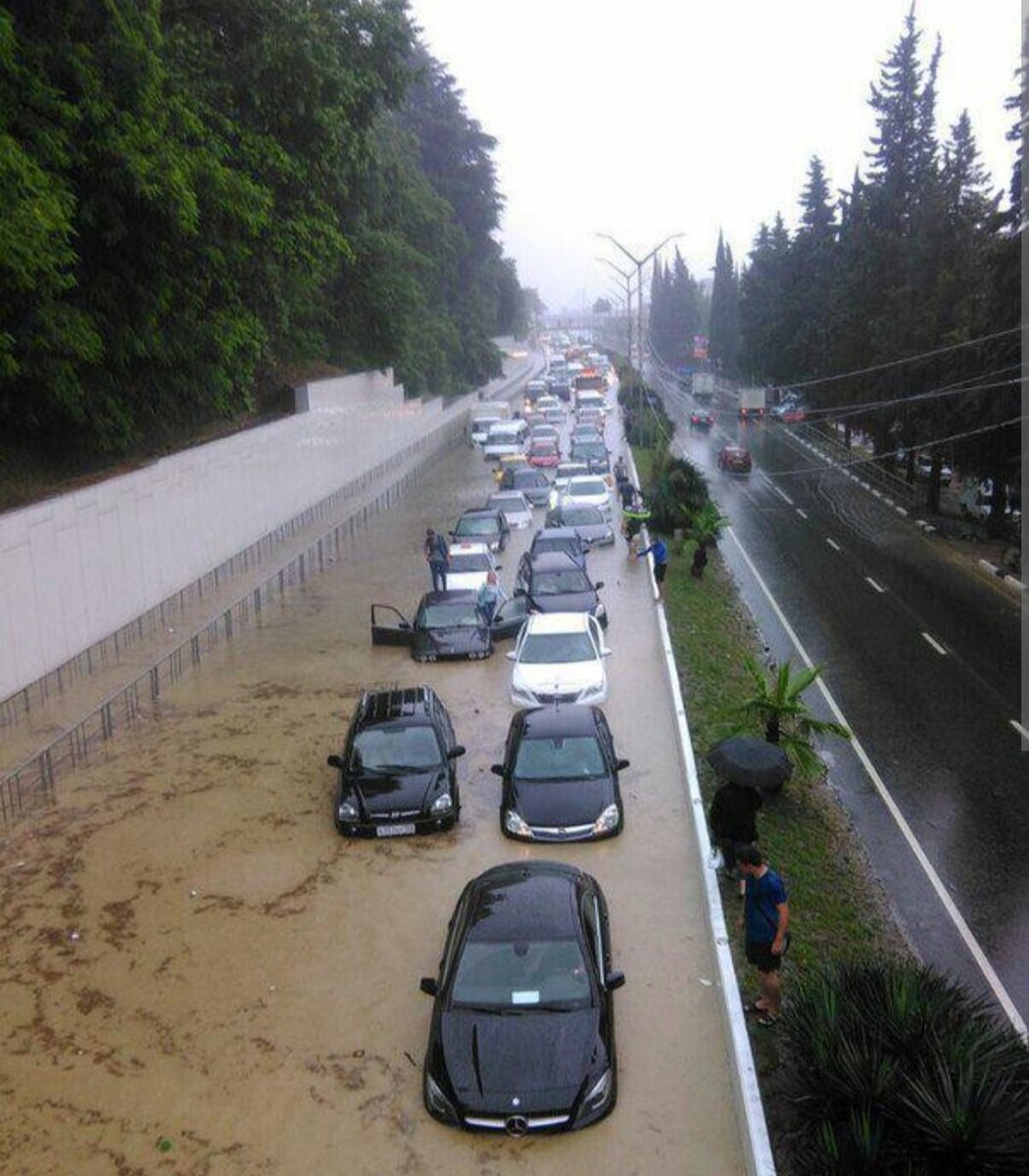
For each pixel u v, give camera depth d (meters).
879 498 45.53
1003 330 32.03
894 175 53.72
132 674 20.31
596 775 13.89
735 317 119.81
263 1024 9.90
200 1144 8.45
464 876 12.57
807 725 16.44
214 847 13.37
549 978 9.21
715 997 10.18
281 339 36.25
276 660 21.11
